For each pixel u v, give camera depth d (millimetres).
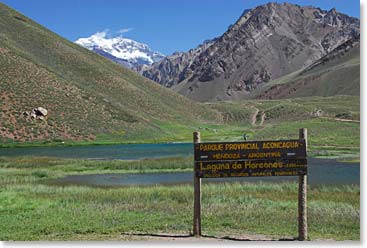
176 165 39969
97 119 94312
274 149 11617
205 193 20906
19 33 139750
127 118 100125
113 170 38594
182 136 99250
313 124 76062
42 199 19719
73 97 100562
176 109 143000
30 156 52656
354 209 16250
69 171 38031
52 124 86000
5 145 74500
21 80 98688
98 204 18406
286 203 17875
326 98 198500
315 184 27781
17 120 83375
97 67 141000
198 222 12406
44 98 94438
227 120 160750
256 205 17406
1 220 15172
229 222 14250
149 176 34719
